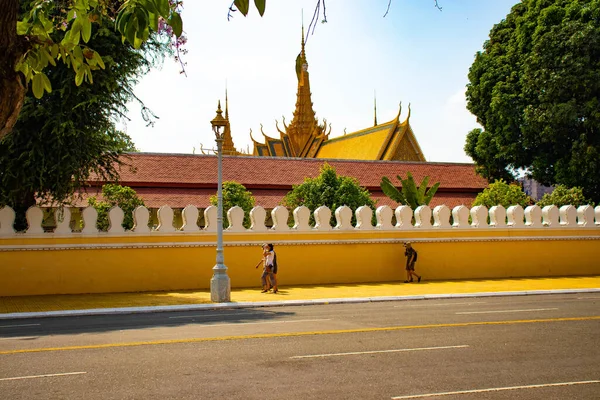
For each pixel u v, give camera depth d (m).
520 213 27.03
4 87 4.08
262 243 23.83
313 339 12.20
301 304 18.83
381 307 17.88
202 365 9.92
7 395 8.23
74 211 37.38
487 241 26.52
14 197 21.66
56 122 20.19
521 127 38.00
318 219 24.64
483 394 8.10
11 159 20.83
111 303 18.91
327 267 24.55
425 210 25.86
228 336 12.63
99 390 8.45
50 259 21.39
